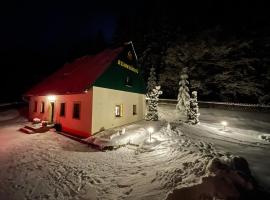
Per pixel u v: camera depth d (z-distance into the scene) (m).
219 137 14.04
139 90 20.97
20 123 20.22
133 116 19.28
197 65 34.03
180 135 13.26
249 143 12.70
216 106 29.80
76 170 8.01
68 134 14.95
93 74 14.95
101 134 13.55
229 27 29.33
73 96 15.38
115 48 19.03
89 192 6.08
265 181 6.14
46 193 6.16
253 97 30.31
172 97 37.84
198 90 34.88
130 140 12.37
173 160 7.74
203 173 5.38
